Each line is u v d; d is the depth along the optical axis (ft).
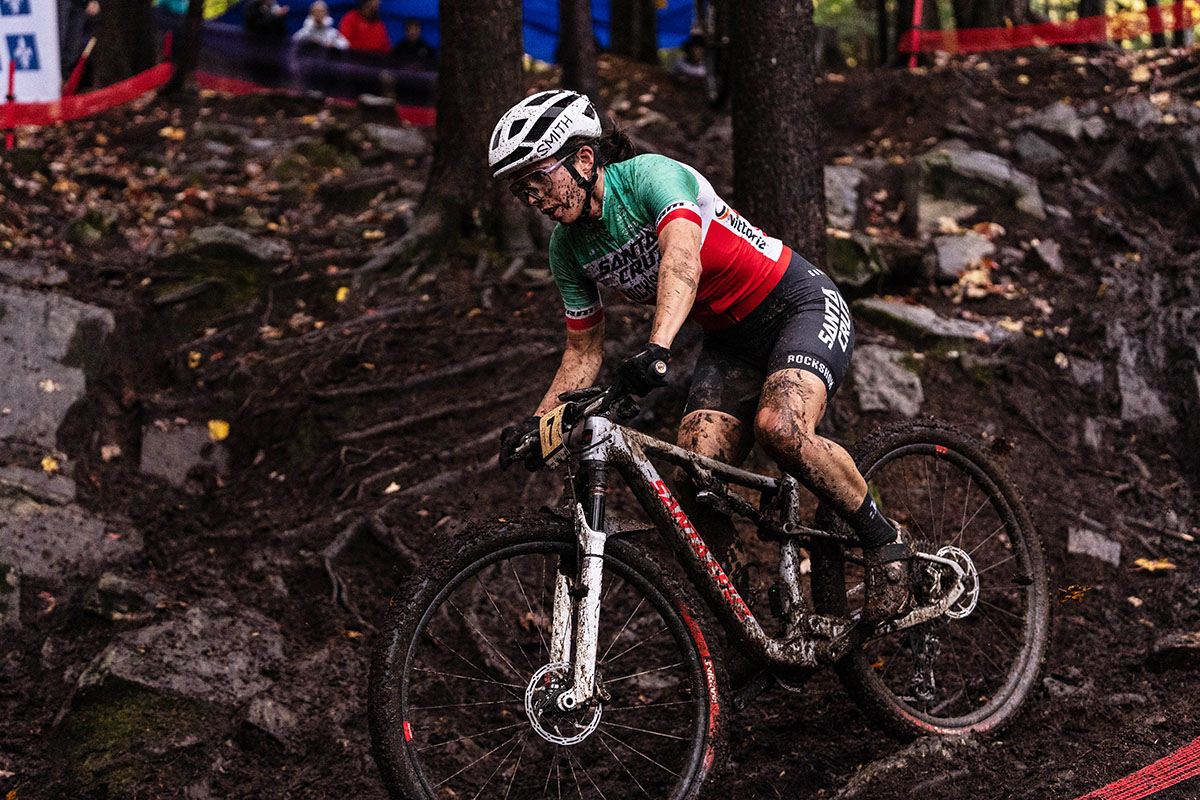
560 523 7.61
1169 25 26.03
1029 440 13.96
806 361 7.98
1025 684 9.46
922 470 12.37
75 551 11.66
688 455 7.95
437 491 12.82
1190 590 11.41
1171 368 15.21
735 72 13.60
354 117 26.17
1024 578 9.78
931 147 21.18
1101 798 7.67
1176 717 8.76
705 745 7.99
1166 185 19.21
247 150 23.53
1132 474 13.82
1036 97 22.71
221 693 9.87
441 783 9.07
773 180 13.38
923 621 8.86
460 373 14.83
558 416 7.31
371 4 29.84
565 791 8.98
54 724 9.50
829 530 8.82
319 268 17.84
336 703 9.89
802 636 8.38
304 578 11.74
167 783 9.02
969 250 17.51
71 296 16.25
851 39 42.55
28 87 23.50
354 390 14.44
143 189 21.18
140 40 29.48
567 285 8.43
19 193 20.01
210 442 14.30
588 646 7.20
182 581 11.57
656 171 7.68
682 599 8.02
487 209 18.07
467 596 10.97
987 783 8.24
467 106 18.06
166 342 16.20
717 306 8.35
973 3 27.12
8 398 13.33
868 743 9.14
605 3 36.83
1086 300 16.61
